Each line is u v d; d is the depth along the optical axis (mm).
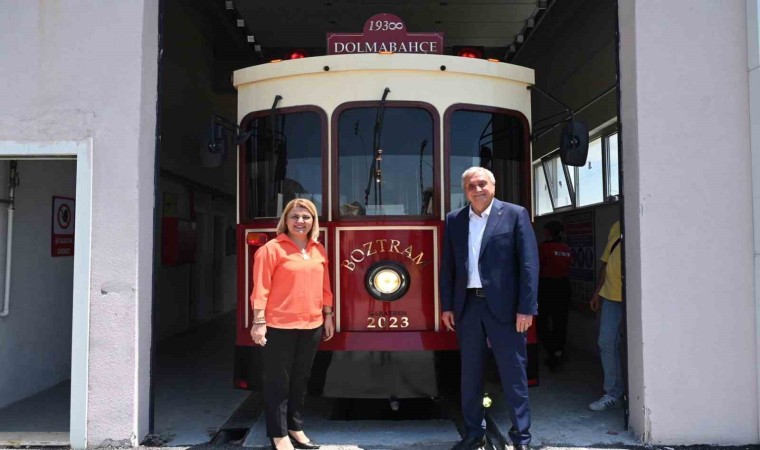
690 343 4324
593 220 7438
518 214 4012
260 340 4004
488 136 4734
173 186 9414
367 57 4582
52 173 6184
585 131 4617
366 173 4578
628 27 4520
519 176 4859
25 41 4375
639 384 4402
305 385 4223
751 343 4320
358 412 5254
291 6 7934
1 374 5379
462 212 4148
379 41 4875
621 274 4652
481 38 8938
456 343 4465
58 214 6297
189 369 7113
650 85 4387
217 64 11453
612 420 4926
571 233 8289
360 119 4602
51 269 6168
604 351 5262
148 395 4484
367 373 4363
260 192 4766
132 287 4270
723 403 4312
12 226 5469
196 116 10328
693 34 4410
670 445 4309
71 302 6566
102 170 4312
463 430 4672
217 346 8695
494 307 3947
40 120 4340
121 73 4348
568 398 5609
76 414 4250
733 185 4355
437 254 4527
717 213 4352
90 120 4332
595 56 7418
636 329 4434
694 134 4375
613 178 6988
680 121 4379
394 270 4461
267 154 4754
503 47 9367
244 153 4828
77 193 4293
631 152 4477
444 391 4398
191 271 10906
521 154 4891
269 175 4734
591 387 5996
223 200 12945
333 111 4602
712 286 4328
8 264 5375
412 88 4605
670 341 4320
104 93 4340
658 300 4324
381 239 4512
